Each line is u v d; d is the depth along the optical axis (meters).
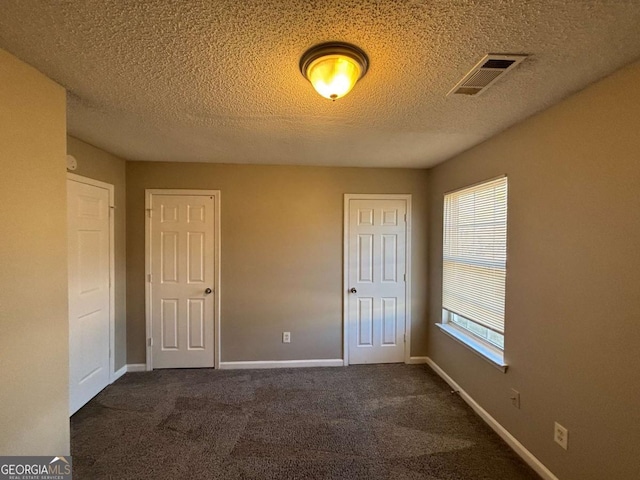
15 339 1.27
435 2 0.97
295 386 2.88
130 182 3.15
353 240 3.38
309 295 3.35
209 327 3.26
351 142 2.46
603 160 1.41
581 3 0.97
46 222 1.42
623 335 1.33
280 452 1.98
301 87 1.54
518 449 1.96
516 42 1.17
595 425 1.45
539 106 1.73
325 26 1.08
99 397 2.65
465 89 1.54
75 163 2.41
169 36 1.14
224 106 1.77
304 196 3.33
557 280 1.67
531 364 1.86
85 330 2.56
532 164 1.87
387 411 2.46
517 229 2.00
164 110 1.83
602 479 1.41
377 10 1.01
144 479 1.75
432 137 2.30
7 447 1.25
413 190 3.41
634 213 1.28
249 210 3.28
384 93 1.60
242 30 1.10
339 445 2.05
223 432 2.18
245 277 3.29
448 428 2.24
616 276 1.35
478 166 2.48
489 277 2.35
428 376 3.11
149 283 3.19
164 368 3.22
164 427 2.23
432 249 3.34
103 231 2.79
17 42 1.17
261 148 2.66
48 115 1.44
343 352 3.37
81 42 1.17
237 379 3.02
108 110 1.83
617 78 1.35
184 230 3.22
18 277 1.29
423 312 3.44
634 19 1.03
